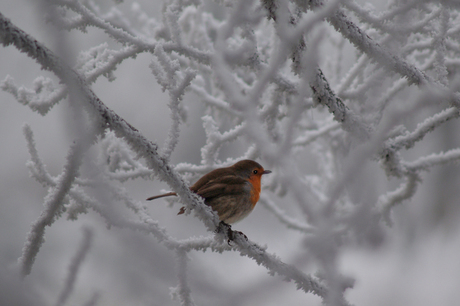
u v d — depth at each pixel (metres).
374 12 9.58
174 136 5.53
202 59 8.05
